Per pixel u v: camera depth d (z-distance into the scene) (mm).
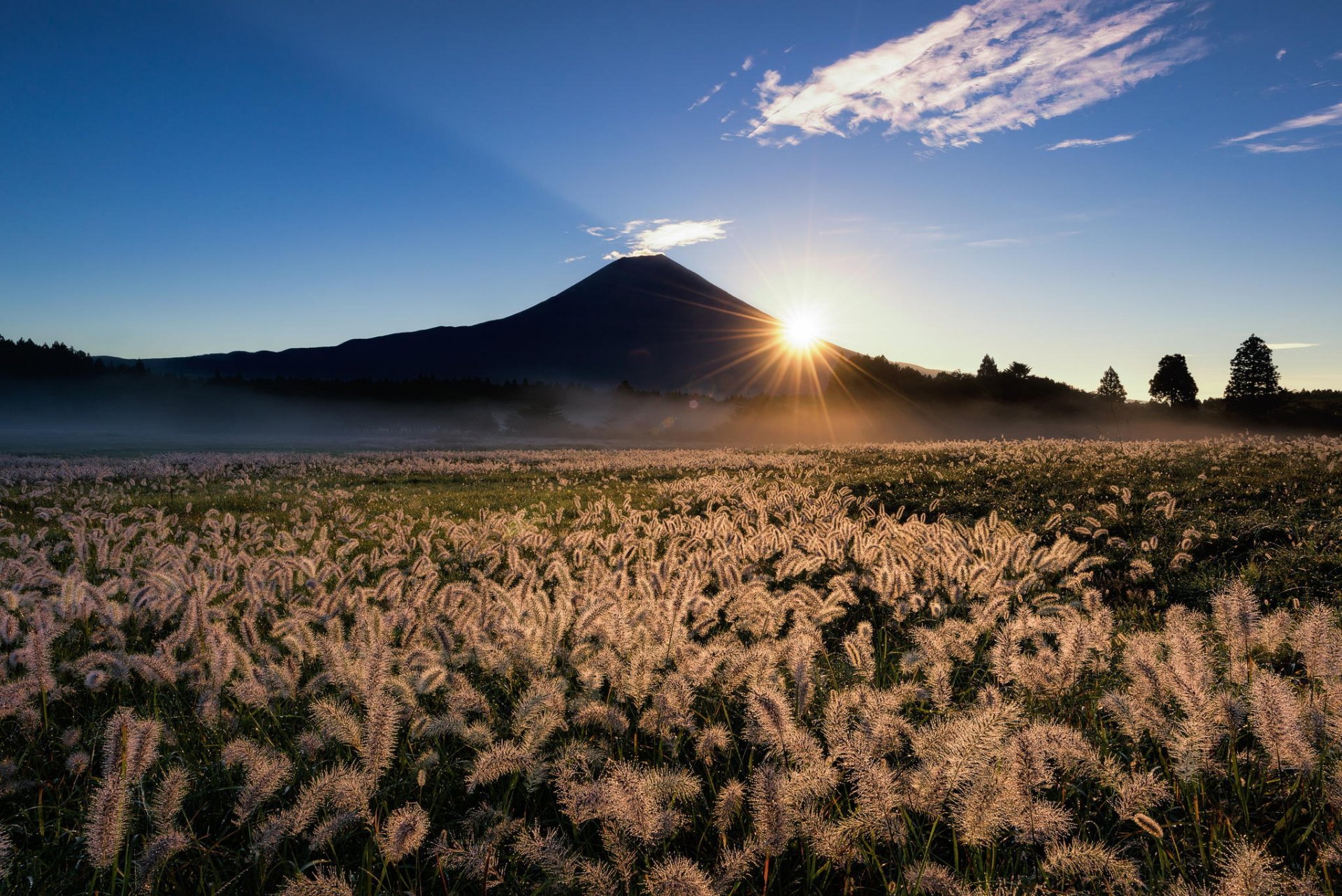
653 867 2098
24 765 2928
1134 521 8898
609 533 9594
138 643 4402
